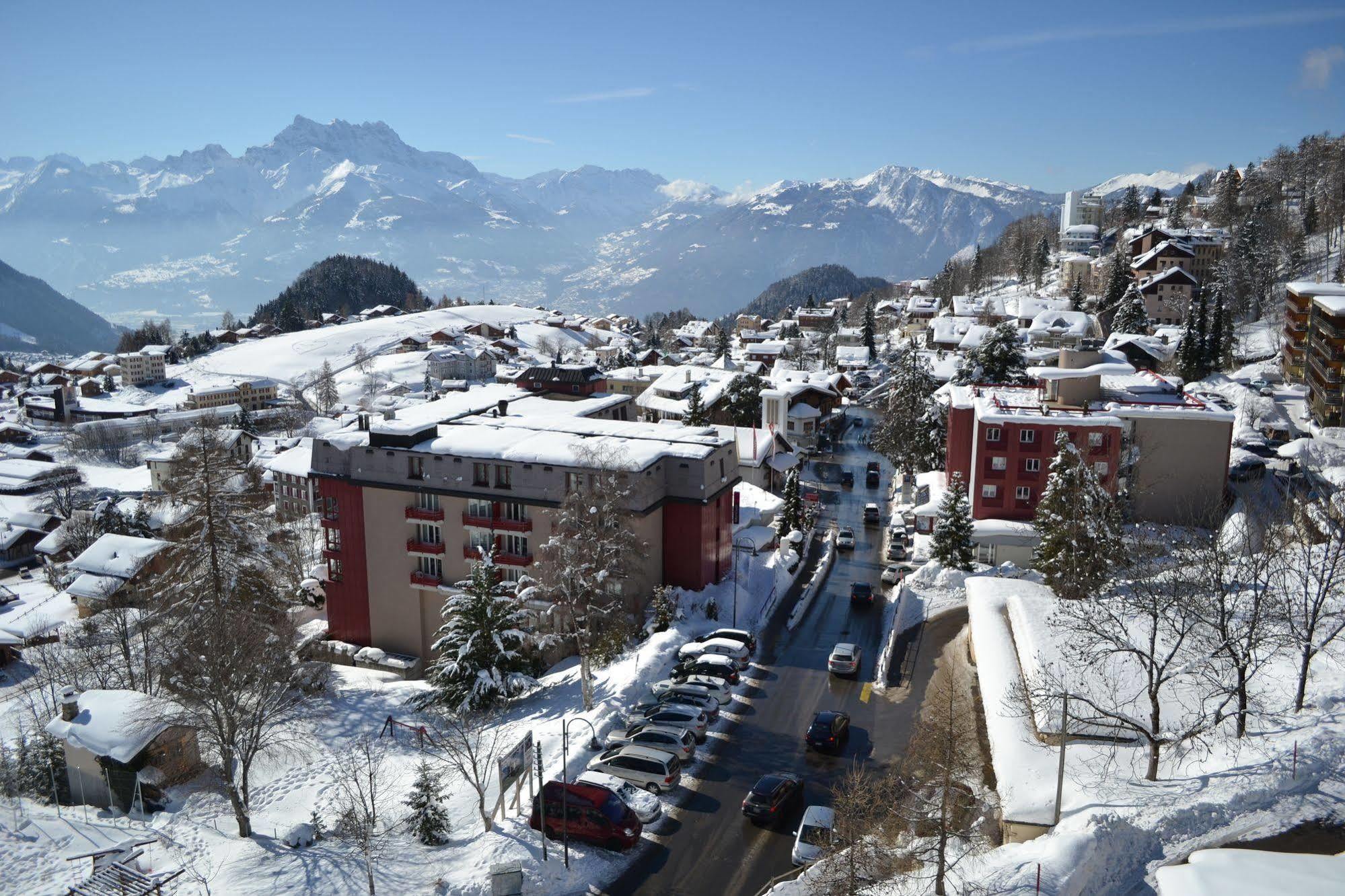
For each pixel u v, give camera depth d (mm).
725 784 41469
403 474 67562
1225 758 32906
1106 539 55938
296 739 52188
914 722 46625
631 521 59688
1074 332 153625
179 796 47062
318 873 36750
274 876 36750
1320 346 106562
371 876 35375
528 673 55500
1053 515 58125
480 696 51812
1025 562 71000
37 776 47906
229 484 70750
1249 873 25266
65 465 179750
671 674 53438
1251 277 167875
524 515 64938
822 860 31109
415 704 56562
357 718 55594
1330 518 43438
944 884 27609
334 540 71875
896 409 109750
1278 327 150250
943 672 53062
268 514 90438
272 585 67562
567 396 94688
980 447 74688
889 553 76688
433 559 68375
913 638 58750
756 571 70500
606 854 36250
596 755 44469
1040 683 39875
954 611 63062
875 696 50375
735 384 127688
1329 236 179250
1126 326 151125
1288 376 122250
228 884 36188
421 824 38938
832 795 40250
